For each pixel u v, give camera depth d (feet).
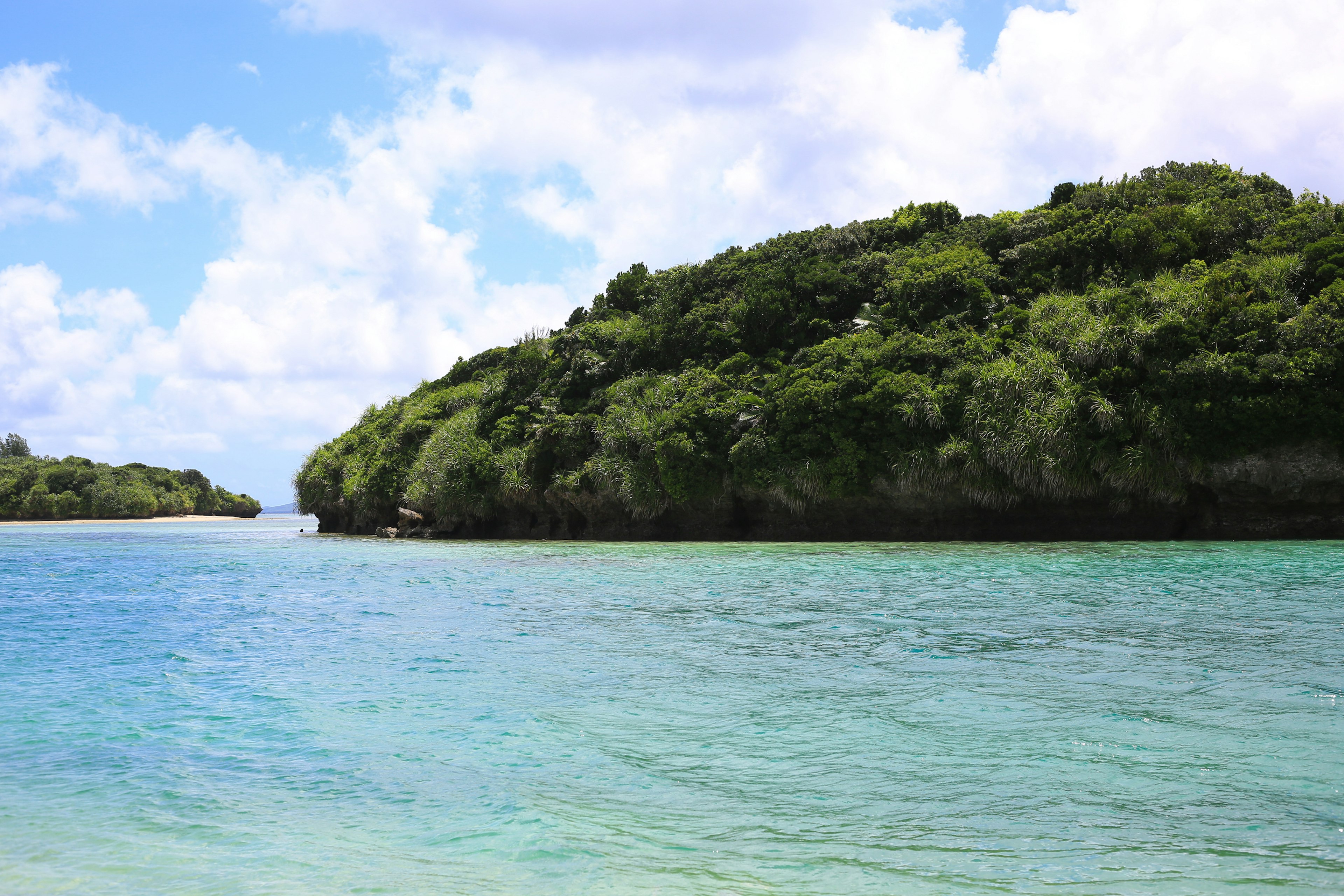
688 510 139.13
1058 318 121.70
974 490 115.34
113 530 260.21
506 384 182.19
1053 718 29.30
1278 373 103.30
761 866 18.71
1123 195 155.63
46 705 33.30
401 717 30.96
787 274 164.76
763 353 158.30
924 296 146.00
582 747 27.30
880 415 122.01
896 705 31.60
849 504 125.90
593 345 177.68
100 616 58.34
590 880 18.04
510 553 114.42
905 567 79.87
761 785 23.77
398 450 196.34
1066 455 109.50
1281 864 18.16
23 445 477.36
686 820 21.38
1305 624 45.62
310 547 144.77
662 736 28.30
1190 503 111.04
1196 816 20.86
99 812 22.31
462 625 51.47
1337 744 26.04
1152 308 116.26
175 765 26.00
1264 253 126.11
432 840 20.34
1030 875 17.94
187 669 39.93
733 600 60.54
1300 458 103.96
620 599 62.44
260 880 18.31
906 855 19.11
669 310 172.55
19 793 23.71
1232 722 28.48
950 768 24.75
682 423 137.39
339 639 47.24
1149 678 34.58
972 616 50.34
